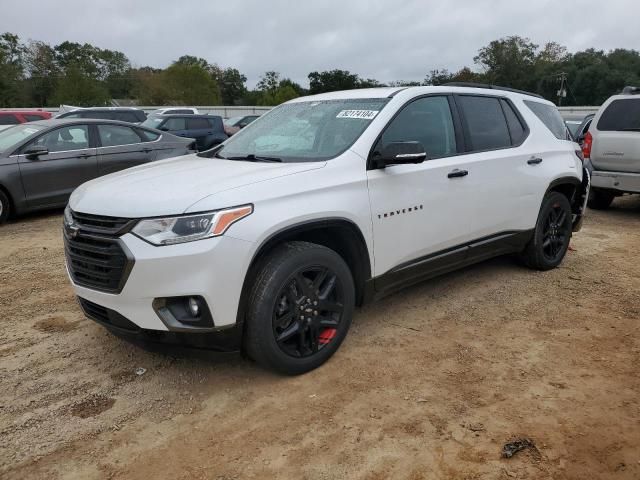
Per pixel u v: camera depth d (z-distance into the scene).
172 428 2.97
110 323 3.23
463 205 4.38
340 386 3.36
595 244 6.90
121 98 70.88
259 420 3.03
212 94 63.78
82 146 8.71
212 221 2.96
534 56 74.38
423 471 2.61
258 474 2.61
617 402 3.18
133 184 3.38
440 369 3.57
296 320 3.37
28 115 15.75
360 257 3.70
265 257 3.24
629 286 5.18
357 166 3.65
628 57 73.75
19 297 4.90
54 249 6.57
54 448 2.81
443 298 4.84
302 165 3.52
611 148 8.39
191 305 3.01
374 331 4.15
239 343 3.18
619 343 3.95
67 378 3.48
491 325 4.27
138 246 2.96
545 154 5.27
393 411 3.09
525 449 2.76
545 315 4.46
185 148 10.00
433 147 4.23
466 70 70.12
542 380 3.43
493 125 4.86
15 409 3.14
